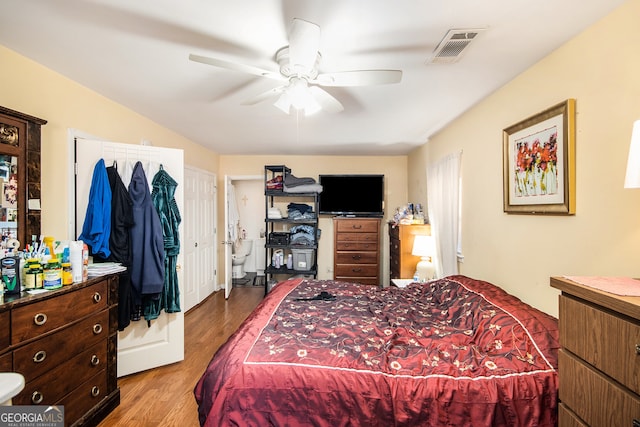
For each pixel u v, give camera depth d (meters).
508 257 2.15
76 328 1.69
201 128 3.37
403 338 1.62
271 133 3.57
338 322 1.83
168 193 2.50
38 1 1.31
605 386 0.94
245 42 1.63
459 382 1.25
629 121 1.28
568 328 1.10
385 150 4.56
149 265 2.28
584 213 1.51
